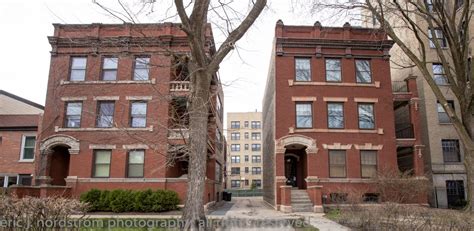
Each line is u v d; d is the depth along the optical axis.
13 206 7.86
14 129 25.16
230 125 84.62
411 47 26.64
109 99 22.00
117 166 21.12
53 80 22.25
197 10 9.74
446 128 25.05
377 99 23.12
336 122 22.80
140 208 18.64
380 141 22.58
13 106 28.88
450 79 18.92
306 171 23.09
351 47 23.56
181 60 10.70
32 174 24.31
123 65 22.22
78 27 22.77
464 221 8.66
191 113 9.85
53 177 22.47
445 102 18.36
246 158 82.88
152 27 22.25
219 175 33.06
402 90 25.56
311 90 22.94
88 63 22.50
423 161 23.53
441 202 23.86
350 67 23.42
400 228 9.72
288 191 20.31
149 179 20.83
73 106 22.33
